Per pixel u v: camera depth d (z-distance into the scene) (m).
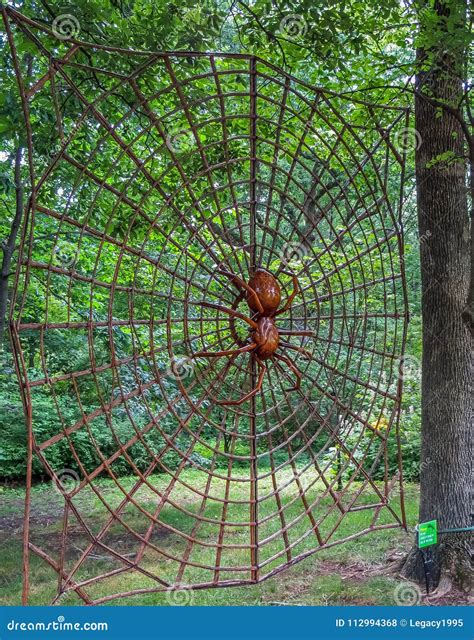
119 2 5.44
